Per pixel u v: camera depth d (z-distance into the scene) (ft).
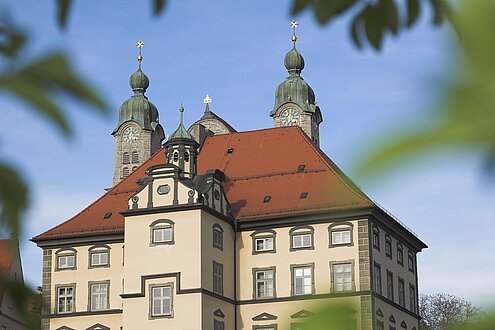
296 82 408.05
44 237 241.96
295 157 253.03
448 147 6.85
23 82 7.21
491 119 6.91
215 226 223.71
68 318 236.43
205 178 227.40
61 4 7.54
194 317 211.41
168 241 217.36
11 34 7.30
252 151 259.60
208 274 217.77
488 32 7.11
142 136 435.12
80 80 7.34
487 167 6.72
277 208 232.94
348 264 221.87
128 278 218.18
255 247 230.89
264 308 226.38
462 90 7.00
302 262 226.17
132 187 256.73
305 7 7.98
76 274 239.09
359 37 7.91
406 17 7.77
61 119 7.19
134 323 215.31
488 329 6.82
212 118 354.54
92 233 239.09
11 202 7.49
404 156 6.88
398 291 238.48
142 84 444.55
